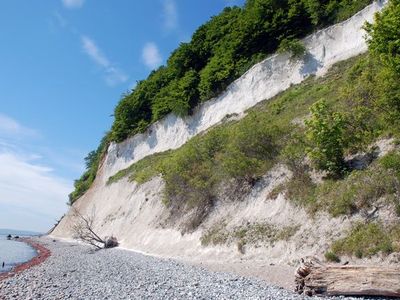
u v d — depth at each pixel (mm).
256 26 42469
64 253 36031
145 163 52531
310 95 31266
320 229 19156
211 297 12656
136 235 38938
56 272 20922
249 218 24469
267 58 40312
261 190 25562
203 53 52000
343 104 23766
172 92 52375
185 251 27578
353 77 27047
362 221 17562
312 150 21844
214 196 29531
